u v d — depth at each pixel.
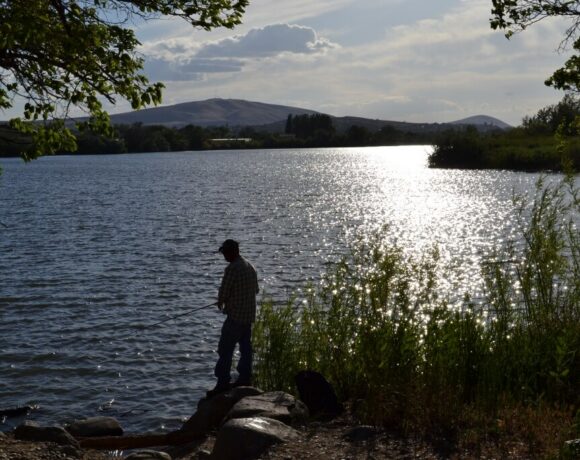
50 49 7.33
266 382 10.27
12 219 47.12
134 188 80.88
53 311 20.16
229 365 9.58
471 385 8.21
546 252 9.62
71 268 27.58
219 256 30.97
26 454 7.26
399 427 7.36
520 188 71.31
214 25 7.63
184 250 32.88
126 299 21.89
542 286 9.54
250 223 44.84
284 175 109.19
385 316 9.22
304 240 36.69
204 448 8.04
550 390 7.79
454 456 6.46
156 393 13.35
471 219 46.03
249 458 6.70
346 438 7.12
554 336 8.52
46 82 7.62
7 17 6.35
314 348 10.28
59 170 137.50
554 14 8.98
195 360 15.46
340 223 44.91
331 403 8.48
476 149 115.12
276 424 7.30
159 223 44.59
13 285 23.92
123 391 13.45
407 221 45.72
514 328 9.08
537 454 6.30
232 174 112.31
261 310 11.18
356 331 9.68
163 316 19.64
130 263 28.91
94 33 7.01
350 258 29.16
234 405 8.23
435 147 121.62
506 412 7.27
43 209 54.88
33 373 14.48
